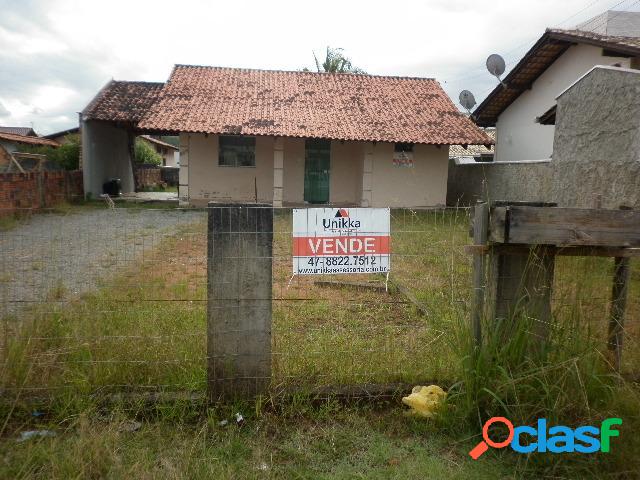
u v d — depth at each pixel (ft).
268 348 11.21
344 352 12.75
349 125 55.42
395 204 57.41
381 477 9.15
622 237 10.25
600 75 32.09
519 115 60.70
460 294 13.16
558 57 51.72
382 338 14.48
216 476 8.77
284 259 20.30
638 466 9.21
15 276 20.97
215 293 10.96
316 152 61.31
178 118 53.42
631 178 28.76
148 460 9.15
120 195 70.54
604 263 11.19
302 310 17.33
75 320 12.62
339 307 18.08
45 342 11.75
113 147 72.38
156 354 11.77
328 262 11.51
